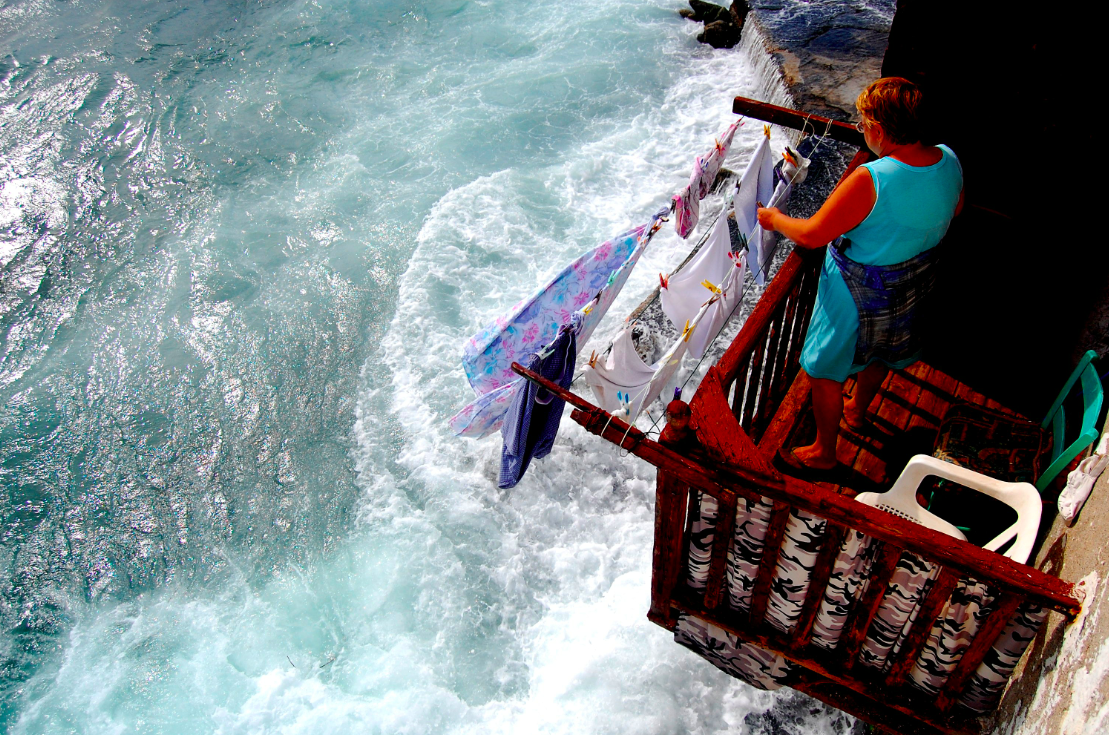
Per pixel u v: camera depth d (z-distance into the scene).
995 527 3.23
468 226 9.74
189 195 11.02
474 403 4.10
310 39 14.44
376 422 7.64
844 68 10.59
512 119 11.70
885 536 2.42
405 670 5.57
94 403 8.30
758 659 3.54
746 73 12.02
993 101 3.49
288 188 10.98
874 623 2.88
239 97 13.02
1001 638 2.60
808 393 4.13
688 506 2.99
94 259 10.08
